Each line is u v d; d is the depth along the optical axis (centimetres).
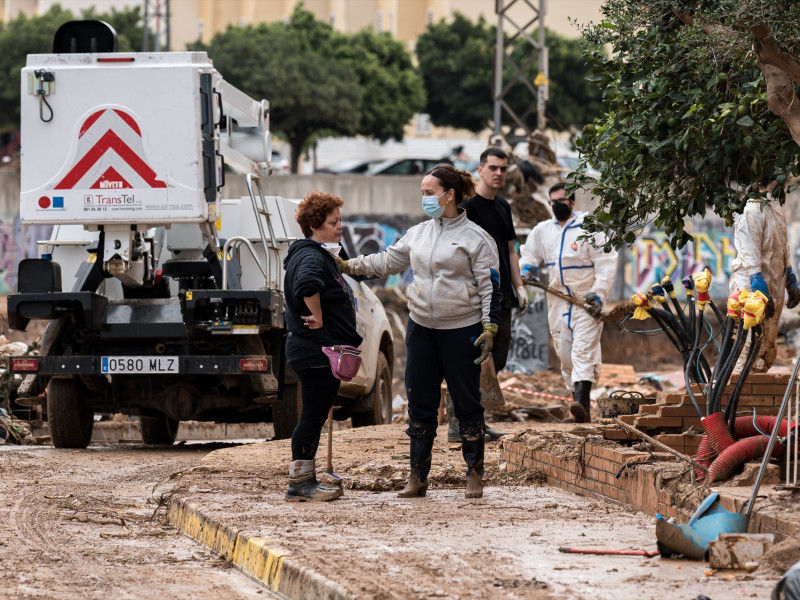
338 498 1778
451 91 12400
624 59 1777
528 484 1961
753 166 1730
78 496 2067
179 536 1703
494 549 1351
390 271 1792
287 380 2855
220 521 1574
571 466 1870
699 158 1741
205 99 2738
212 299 2722
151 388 2942
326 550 1352
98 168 2736
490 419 3197
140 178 2733
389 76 11881
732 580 1159
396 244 1792
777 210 2294
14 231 7325
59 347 2867
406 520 1568
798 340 6588
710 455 1588
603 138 1798
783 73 1576
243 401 2942
